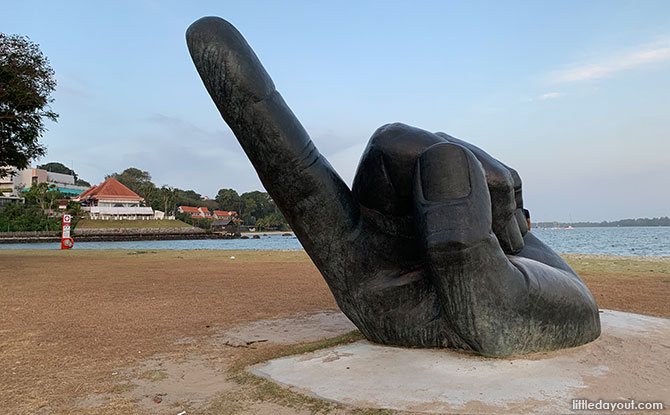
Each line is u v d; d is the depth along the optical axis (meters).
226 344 5.86
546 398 3.26
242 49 4.10
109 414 3.54
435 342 4.36
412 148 4.25
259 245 44.59
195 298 9.55
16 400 3.89
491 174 4.50
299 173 4.30
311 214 4.46
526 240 5.51
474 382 3.57
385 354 4.34
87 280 12.54
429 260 3.82
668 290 9.59
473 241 3.70
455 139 4.90
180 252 25.91
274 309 8.34
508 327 3.93
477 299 3.81
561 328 4.18
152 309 8.34
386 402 3.32
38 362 5.09
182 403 3.74
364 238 4.60
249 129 4.16
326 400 3.45
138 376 4.55
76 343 5.94
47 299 9.41
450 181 3.85
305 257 21.25
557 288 4.14
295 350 5.08
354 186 4.71
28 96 16.44
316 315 7.77
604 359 4.03
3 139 17.73
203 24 4.12
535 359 4.02
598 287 10.08
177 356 5.30
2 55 16.03
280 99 4.30
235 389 3.96
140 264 17.70
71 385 4.29
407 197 4.34
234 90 4.05
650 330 5.01
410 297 4.42
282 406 3.46
